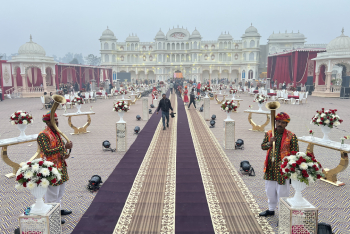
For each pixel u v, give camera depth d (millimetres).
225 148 8070
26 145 8766
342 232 3717
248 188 5191
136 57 68688
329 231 3309
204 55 66500
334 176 5453
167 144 8727
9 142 5801
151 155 7480
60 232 3455
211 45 66375
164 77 68125
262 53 65375
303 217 3172
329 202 4656
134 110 17719
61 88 32281
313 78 32375
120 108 7809
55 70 34531
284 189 3877
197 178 5695
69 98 20719
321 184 5453
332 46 26703
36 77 34594
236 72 67875
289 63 36062
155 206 4438
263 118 13961
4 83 29125
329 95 26016
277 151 3891
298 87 31828
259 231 3680
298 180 3199
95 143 9016
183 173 6012
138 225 3848
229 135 8000
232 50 64812
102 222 3941
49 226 3162
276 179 3867
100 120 13820
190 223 3895
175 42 67625
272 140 3846
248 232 3656
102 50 66688
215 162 6805
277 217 4062
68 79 41344
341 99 23922
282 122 3871
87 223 3916
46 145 3844
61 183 3961
